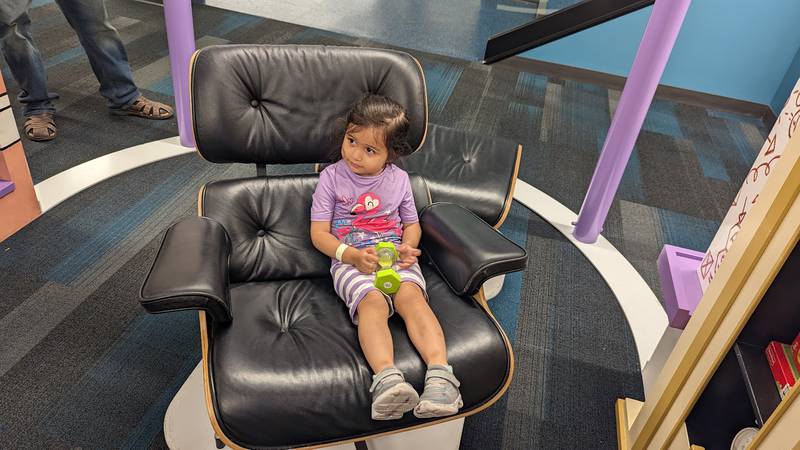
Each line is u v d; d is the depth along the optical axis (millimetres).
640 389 1813
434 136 2049
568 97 3596
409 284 1393
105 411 1551
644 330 2018
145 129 2750
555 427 1664
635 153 3141
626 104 2025
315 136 1598
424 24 4258
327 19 4141
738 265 1175
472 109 3303
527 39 2268
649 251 2434
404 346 1298
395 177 1553
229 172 2543
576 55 3752
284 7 4219
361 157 1419
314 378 1194
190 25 2299
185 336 1802
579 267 2281
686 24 3525
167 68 3270
